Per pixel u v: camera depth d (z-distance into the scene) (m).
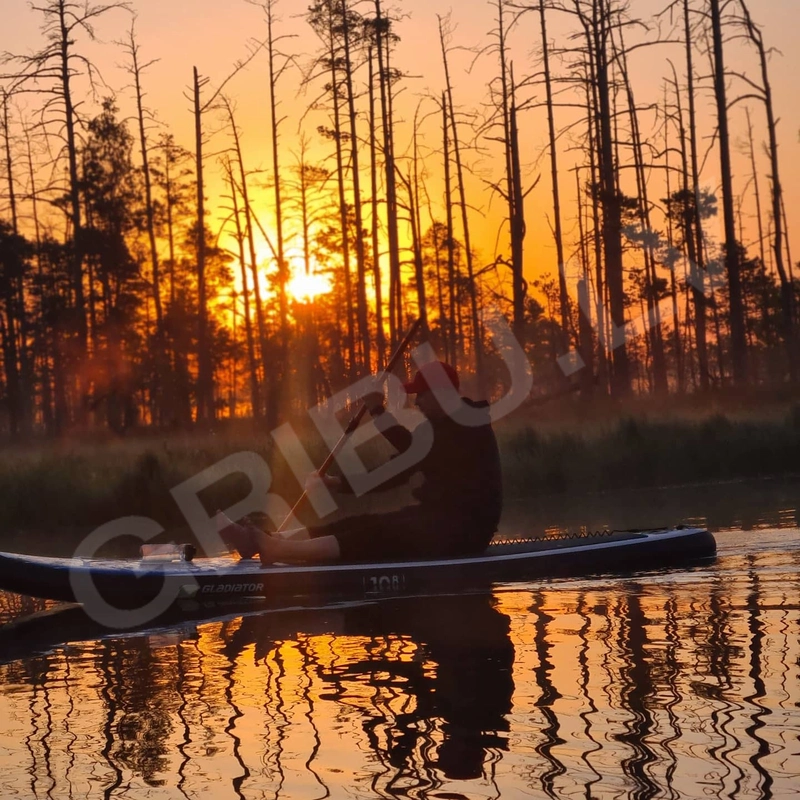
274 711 3.38
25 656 4.49
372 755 2.92
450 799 2.59
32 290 36.50
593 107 24.38
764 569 5.66
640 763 2.75
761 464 13.70
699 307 29.91
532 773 2.73
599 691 3.39
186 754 3.02
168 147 31.53
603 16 23.33
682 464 13.58
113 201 30.70
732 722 3.02
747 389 22.66
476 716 3.20
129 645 4.61
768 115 26.36
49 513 11.62
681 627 4.27
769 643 3.90
